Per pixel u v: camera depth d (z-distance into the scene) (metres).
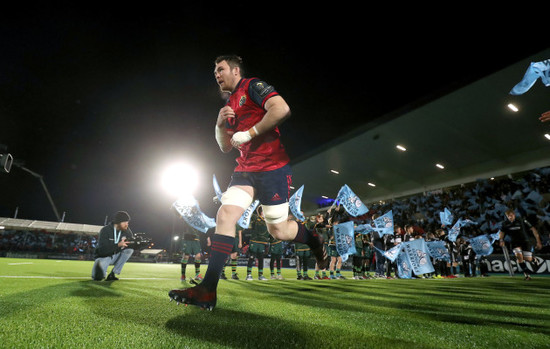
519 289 4.15
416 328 1.49
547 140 16.56
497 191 18.62
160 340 1.15
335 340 1.23
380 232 7.68
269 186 1.86
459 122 17.05
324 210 31.34
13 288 2.77
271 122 1.73
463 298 2.90
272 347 1.11
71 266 9.12
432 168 21.95
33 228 31.31
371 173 24.98
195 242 5.44
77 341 1.11
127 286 3.43
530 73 2.37
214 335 1.25
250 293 3.10
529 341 1.29
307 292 3.31
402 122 18.77
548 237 13.33
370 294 3.18
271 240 7.46
